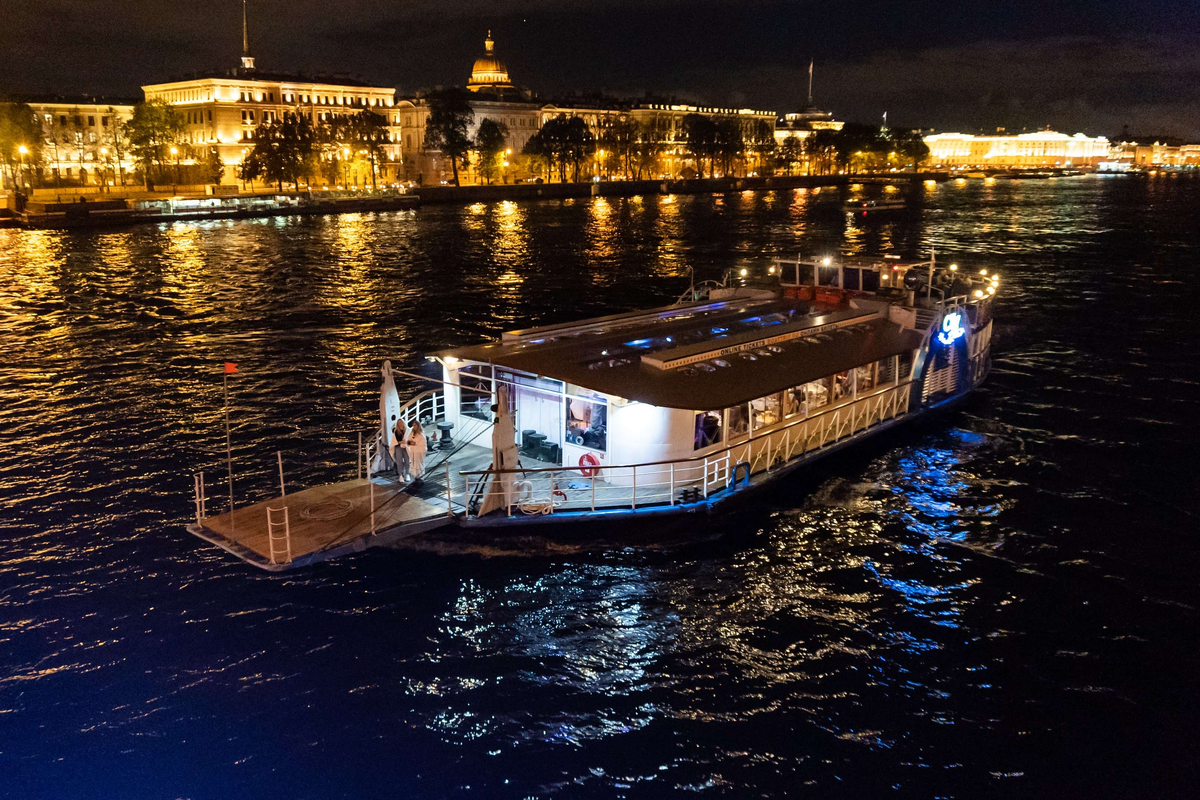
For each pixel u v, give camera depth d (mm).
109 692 18391
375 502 23766
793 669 19219
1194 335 51438
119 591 22141
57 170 165625
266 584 22312
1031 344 49219
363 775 16250
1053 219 144500
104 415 36781
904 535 25031
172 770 16359
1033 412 35938
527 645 19953
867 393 31125
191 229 125812
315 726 17453
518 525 23453
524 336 28109
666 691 18500
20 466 30734
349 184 192125
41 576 22891
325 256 94438
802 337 29734
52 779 16094
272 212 150250
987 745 17016
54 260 89938
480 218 148750
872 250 99750
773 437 26953
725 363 26484
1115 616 21109
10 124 150500
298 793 15852
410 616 20969
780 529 25125
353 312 62031
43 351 49062
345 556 23328
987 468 29875
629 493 23984
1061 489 28266
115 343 51188
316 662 19328
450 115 196875
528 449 26125
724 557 23656
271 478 29688
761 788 15984
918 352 32719
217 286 73250
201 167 174750
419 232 122812
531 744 17031
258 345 50875
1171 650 19781
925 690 18547
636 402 23594
